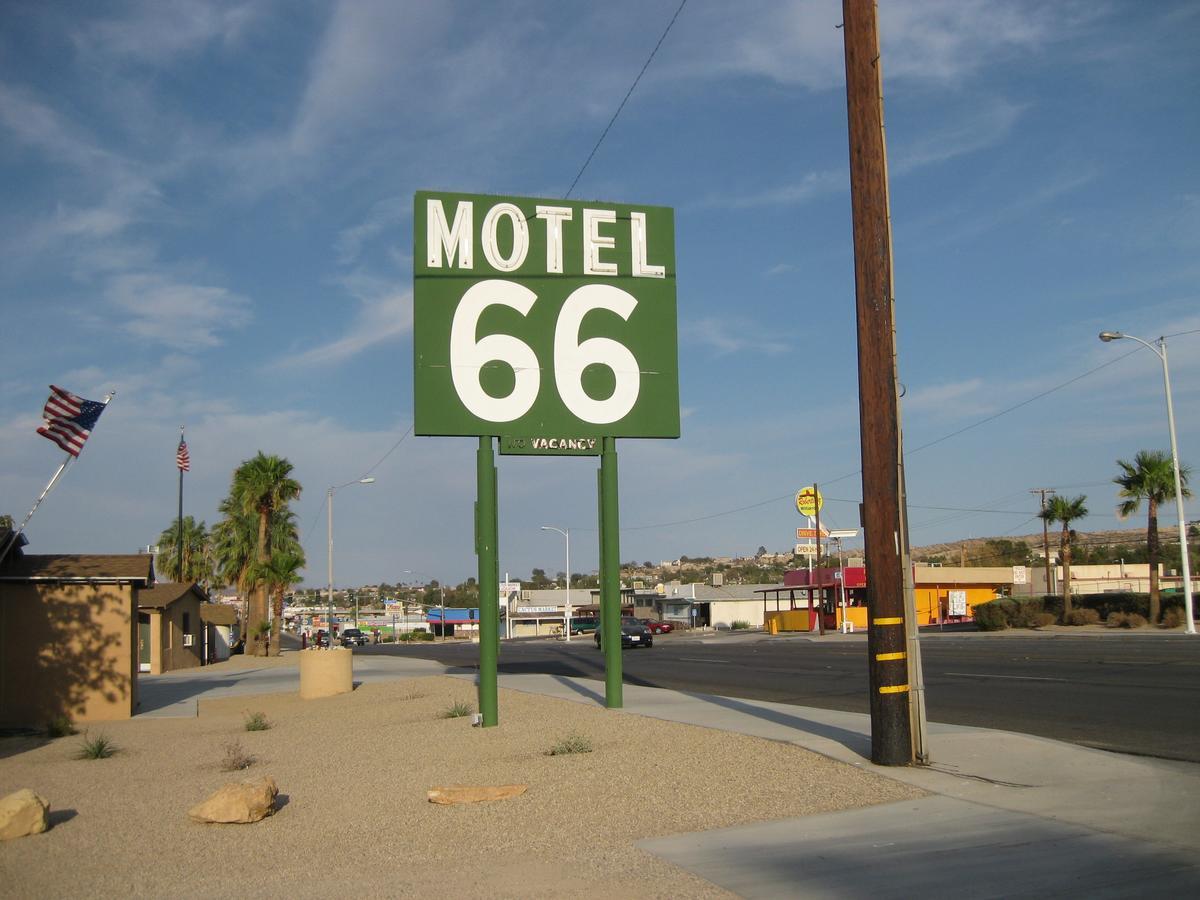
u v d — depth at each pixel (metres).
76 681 20.83
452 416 16.30
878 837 8.07
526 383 16.62
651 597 107.62
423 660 42.53
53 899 7.31
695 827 8.65
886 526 10.81
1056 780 9.80
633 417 17.11
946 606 70.38
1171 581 78.94
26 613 20.78
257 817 9.70
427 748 14.15
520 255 16.83
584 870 7.52
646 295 17.36
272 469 53.12
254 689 29.03
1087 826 8.06
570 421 16.81
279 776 12.49
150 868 8.10
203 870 7.98
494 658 16.16
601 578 17.50
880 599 10.78
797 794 9.63
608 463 17.03
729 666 30.17
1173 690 17.08
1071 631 45.50
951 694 18.05
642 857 7.79
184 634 44.19
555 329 16.86
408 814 9.70
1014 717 14.65
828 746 12.01
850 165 11.09
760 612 99.12
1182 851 7.29
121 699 21.03
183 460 54.72
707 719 15.21
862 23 11.15
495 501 16.52
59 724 18.64
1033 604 51.44
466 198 16.77
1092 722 13.83
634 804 9.56
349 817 9.72
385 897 7.02
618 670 17.39
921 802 9.13
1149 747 11.71
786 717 15.28
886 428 10.83
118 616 21.22
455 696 21.80
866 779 10.08
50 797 11.67
